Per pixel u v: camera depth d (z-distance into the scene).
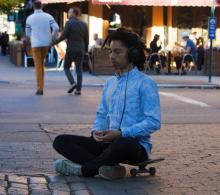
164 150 8.76
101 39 28.08
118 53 6.79
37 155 8.27
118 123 6.79
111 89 6.95
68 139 7.00
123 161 6.80
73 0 28.23
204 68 25.91
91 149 7.02
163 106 14.91
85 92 17.97
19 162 7.79
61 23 31.45
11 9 43.19
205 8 30.56
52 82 21.34
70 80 17.03
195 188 6.50
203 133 10.45
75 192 6.27
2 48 43.91
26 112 13.15
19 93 17.16
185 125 11.43
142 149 6.78
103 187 6.48
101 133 6.70
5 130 10.51
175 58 26.22
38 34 16.36
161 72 26.17
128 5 29.12
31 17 16.41
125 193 6.25
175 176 7.05
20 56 29.94
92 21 29.84
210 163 7.85
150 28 30.47
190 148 8.96
